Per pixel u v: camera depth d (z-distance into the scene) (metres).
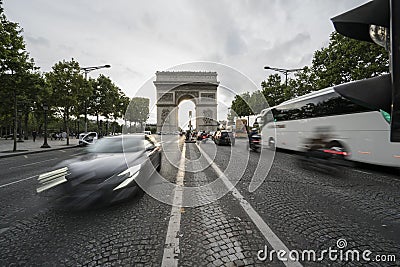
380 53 12.80
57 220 3.72
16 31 15.00
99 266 2.49
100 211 4.09
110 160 4.91
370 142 7.48
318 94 10.16
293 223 3.54
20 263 2.55
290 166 8.90
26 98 20.72
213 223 3.55
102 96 32.50
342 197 4.85
